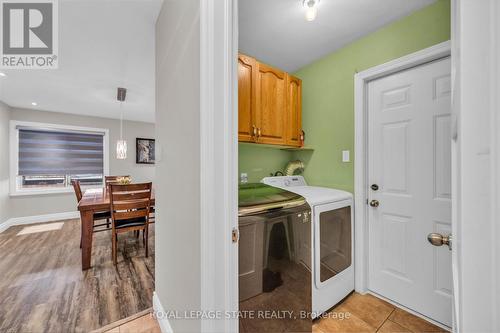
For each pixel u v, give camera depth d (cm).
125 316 159
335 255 166
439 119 148
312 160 226
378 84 178
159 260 154
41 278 210
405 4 145
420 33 150
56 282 203
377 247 180
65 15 153
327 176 211
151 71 241
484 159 30
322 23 163
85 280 207
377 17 157
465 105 32
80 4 142
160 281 151
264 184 184
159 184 155
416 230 158
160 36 151
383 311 162
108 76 253
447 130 145
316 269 149
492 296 29
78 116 436
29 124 390
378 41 172
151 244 304
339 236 171
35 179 408
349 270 180
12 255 262
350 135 192
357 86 185
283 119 199
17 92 304
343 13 153
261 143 183
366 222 185
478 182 31
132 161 497
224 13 79
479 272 31
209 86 77
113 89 295
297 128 213
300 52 203
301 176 225
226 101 79
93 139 456
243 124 167
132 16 155
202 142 79
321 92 215
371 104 183
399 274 167
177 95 114
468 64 32
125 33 174
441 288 147
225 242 79
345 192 186
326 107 211
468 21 32
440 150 147
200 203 83
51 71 238
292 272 130
